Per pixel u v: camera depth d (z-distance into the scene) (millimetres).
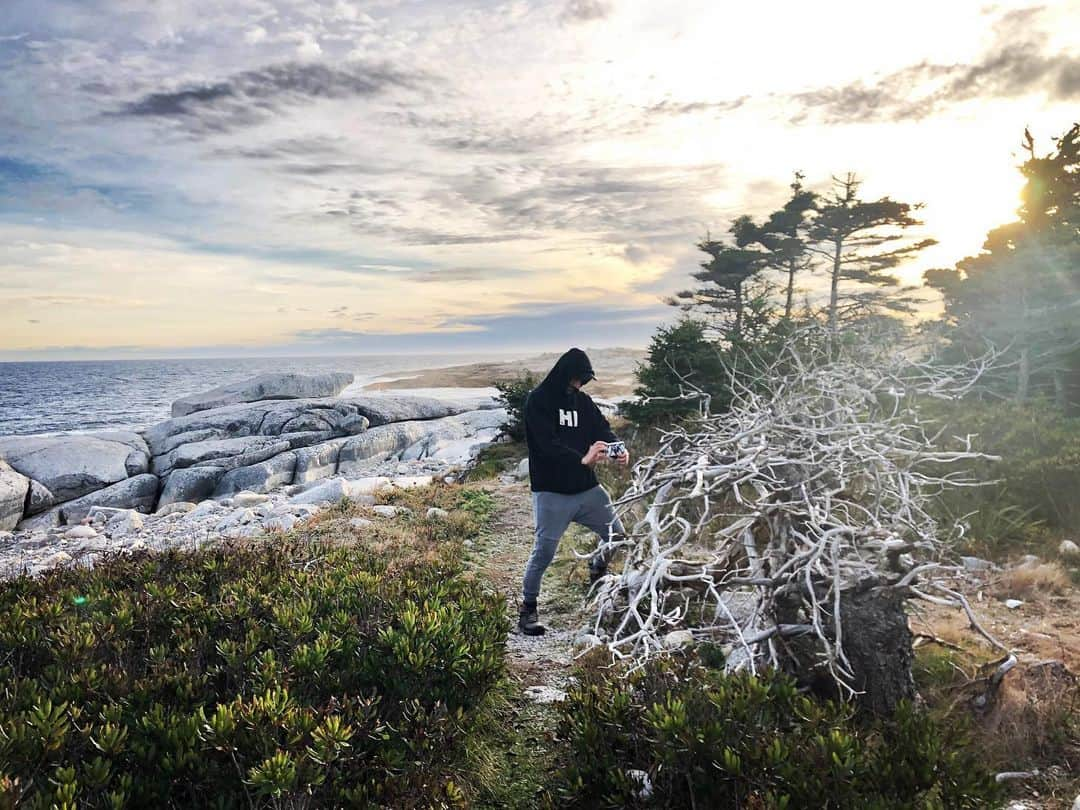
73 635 3922
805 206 31531
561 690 4371
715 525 7102
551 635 5438
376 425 25156
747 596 5098
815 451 4281
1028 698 3627
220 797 2701
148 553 6266
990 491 7312
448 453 20109
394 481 14109
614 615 5113
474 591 5152
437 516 9242
